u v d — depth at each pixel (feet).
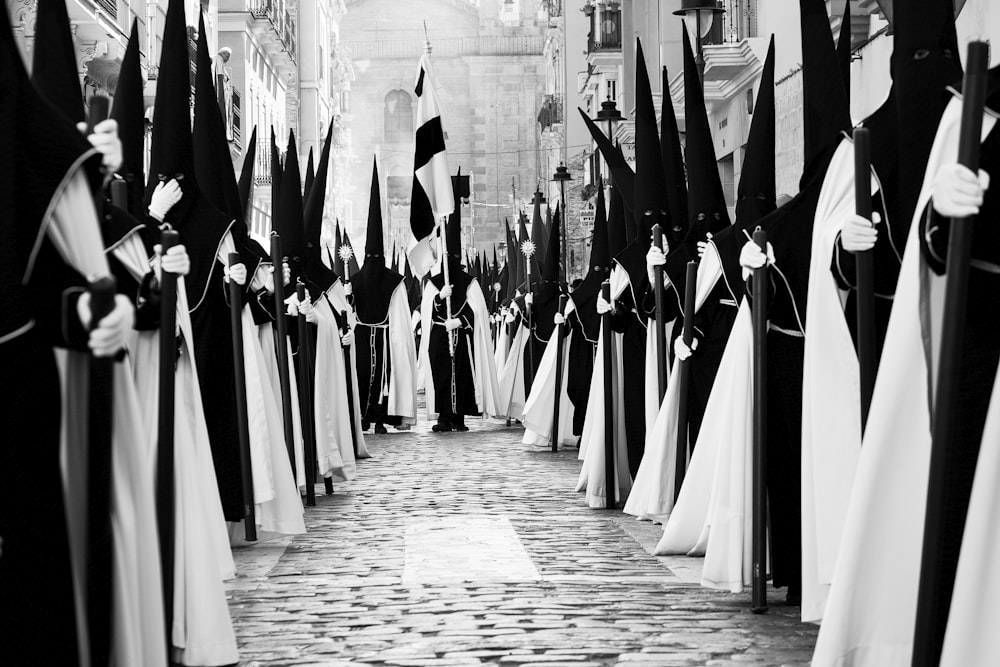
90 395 16.28
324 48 211.82
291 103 186.70
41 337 14.94
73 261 15.23
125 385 17.22
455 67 293.64
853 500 17.98
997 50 36.99
